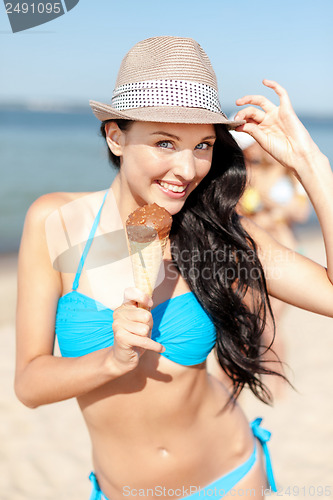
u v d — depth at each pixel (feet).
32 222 7.12
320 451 15.55
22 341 7.00
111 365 6.06
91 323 6.95
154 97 6.25
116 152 6.84
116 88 6.71
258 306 7.72
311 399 18.28
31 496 13.91
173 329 7.07
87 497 13.96
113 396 7.06
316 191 6.98
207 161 6.48
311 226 50.60
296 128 7.02
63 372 6.42
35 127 190.90
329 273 7.17
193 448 7.36
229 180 7.41
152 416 7.13
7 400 18.37
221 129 7.06
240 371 7.63
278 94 7.12
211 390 7.70
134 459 7.32
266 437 8.39
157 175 6.26
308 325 25.11
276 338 13.07
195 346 7.19
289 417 17.28
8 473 14.83
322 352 21.97
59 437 16.65
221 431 7.66
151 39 6.50
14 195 66.23
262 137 7.18
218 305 7.23
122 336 5.60
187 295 7.27
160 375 7.04
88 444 16.37
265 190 13.26
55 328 7.24
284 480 14.25
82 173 84.17
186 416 7.27
